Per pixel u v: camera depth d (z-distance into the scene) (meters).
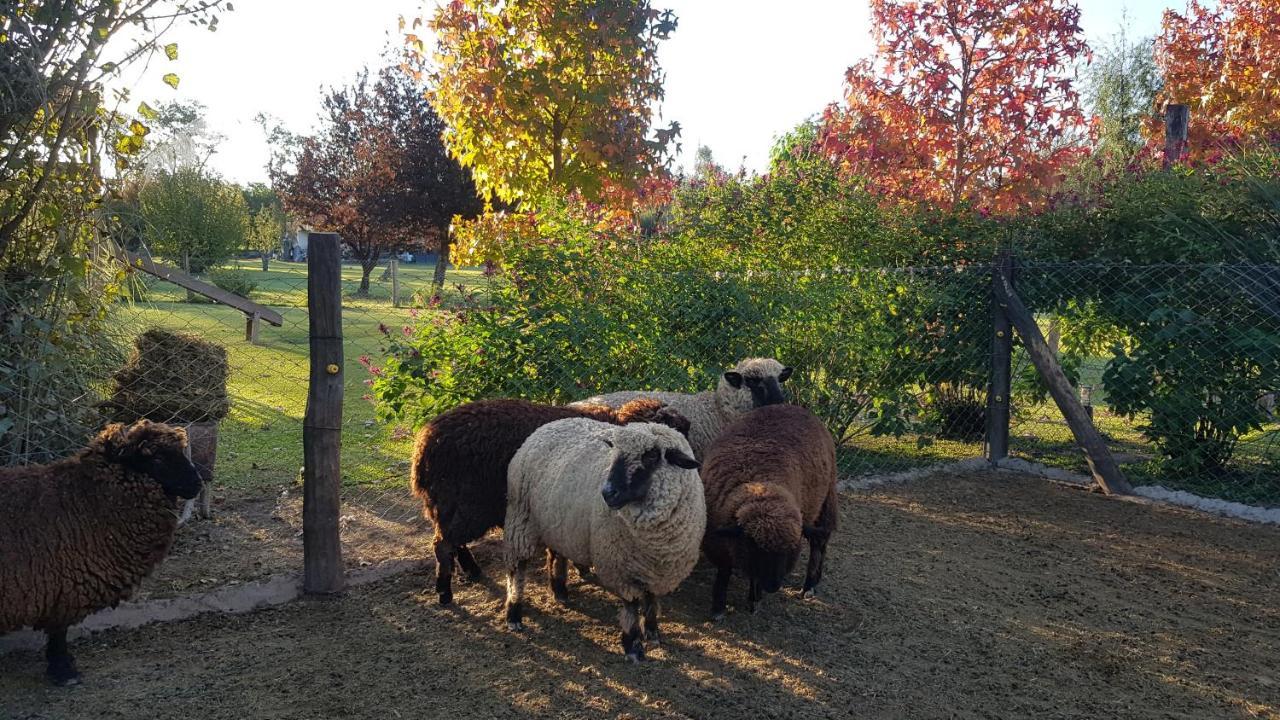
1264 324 7.42
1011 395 9.48
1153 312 7.75
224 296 7.63
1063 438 10.16
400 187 28.52
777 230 9.05
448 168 28.27
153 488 4.04
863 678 4.21
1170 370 7.95
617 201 9.72
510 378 6.68
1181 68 12.55
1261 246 7.61
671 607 5.13
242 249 26.42
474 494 5.00
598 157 9.33
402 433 8.73
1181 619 5.01
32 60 4.62
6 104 4.72
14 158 4.80
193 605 4.77
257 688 3.97
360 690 3.98
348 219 29.72
